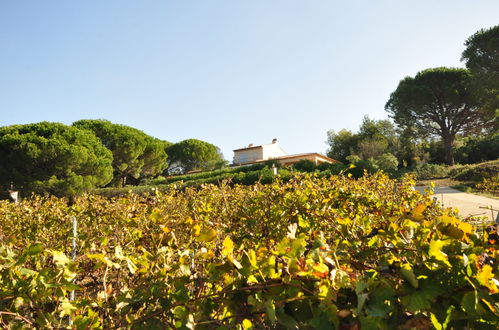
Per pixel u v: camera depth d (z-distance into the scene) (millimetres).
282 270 960
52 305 1481
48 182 19422
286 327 873
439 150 34812
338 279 912
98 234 2816
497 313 753
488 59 24531
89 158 21469
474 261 835
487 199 11461
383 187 4055
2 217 4234
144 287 1337
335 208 2928
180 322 988
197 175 26906
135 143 27719
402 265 966
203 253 1467
